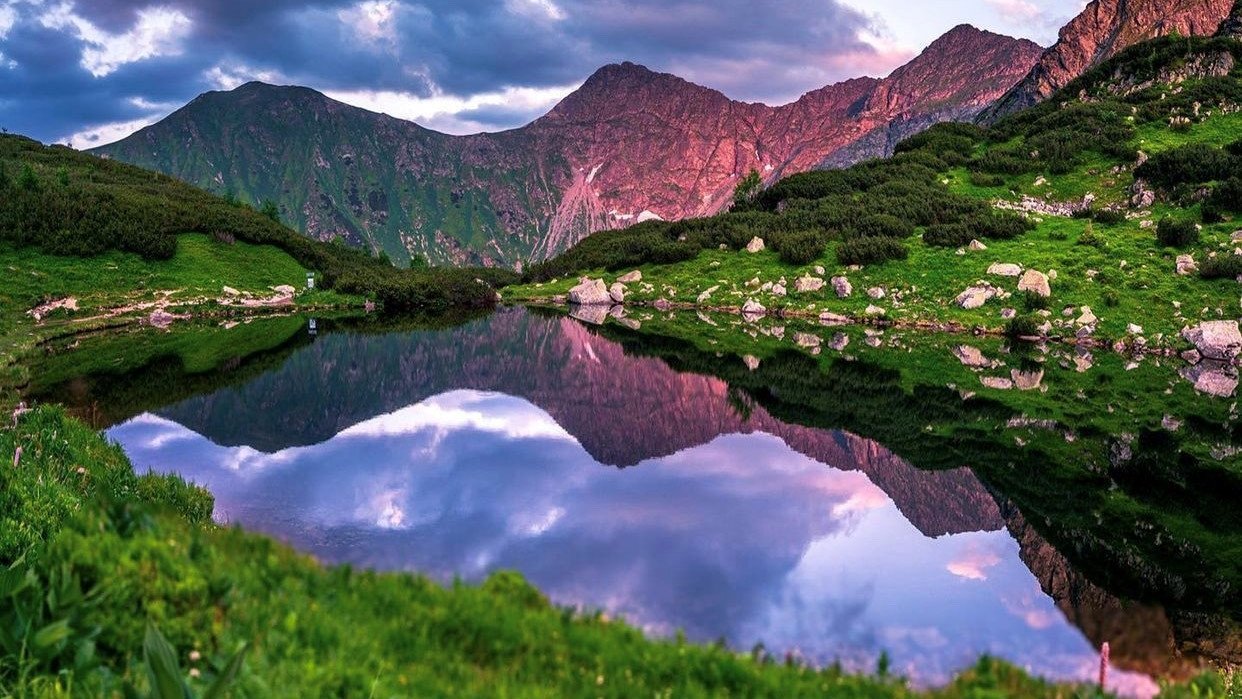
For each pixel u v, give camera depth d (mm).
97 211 88188
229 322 78562
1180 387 45906
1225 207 83125
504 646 7844
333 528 19438
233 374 46875
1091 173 105750
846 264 92500
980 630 14680
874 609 15656
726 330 77188
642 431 34656
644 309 100438
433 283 112688
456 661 7328
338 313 95000
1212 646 14211
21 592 6594
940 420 37000
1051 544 20531
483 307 111312
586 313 99125
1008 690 8148
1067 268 76875
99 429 30688
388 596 8477
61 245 80062
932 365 53906
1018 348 62625
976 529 21781
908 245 92938
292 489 22969
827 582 17172
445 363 55969
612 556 18344
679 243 115812
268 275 99312
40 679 5777
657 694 7152
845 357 58000
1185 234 76625
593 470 27281
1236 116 109375
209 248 97938
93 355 52156
